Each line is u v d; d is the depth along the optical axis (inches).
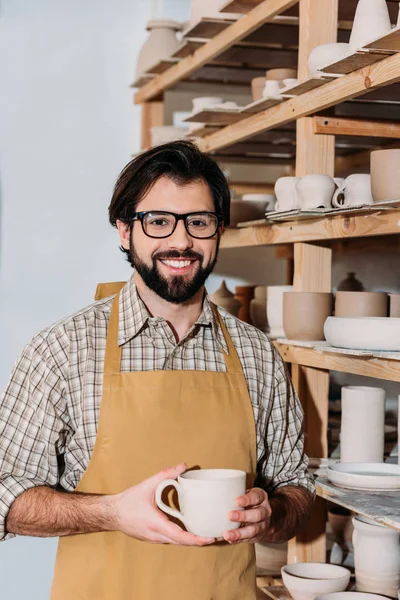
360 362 65.2
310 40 75.6
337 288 98.2
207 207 55.2
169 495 54.2
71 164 137.5
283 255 121.6
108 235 139.1
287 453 62.9
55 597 56.4
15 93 135.5
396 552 70.5
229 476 52.7
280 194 77.7
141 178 55.1
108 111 138.6
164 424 55.5
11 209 135.7
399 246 92.5
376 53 60.3
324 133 75.7
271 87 81.0
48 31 136.2
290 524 59.2
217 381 57.4
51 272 137.4
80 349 56.4
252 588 58.2
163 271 54.9
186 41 97.0
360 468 69.2
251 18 84.0
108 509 51.7
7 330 135.9
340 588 70.3
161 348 57.6
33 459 55.4
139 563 54.7
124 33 138.6
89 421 55.5
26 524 53.3
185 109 132.6
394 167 61.2
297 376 79.0
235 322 61.8
